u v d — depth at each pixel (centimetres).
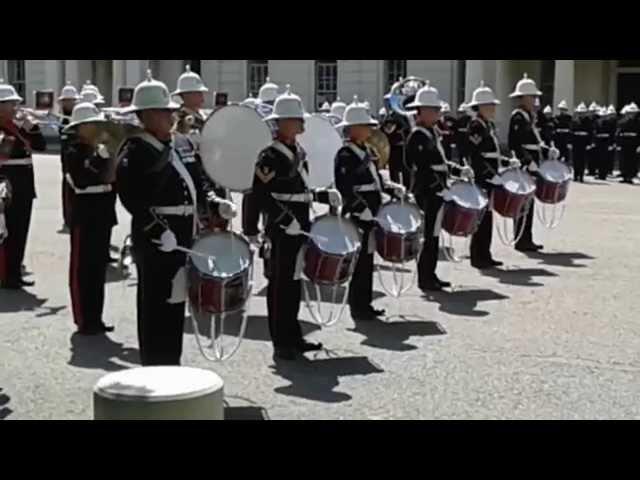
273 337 780
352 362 764
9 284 1079
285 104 762
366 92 3503
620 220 1709
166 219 638
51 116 1833
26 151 1068
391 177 1577
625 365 754
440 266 1226
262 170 756
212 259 634
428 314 944
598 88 3438
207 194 743
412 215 911
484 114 1201
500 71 3294
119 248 1376
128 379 470
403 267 1200
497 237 1480
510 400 660
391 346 816
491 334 857
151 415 445
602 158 2711
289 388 690
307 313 952
